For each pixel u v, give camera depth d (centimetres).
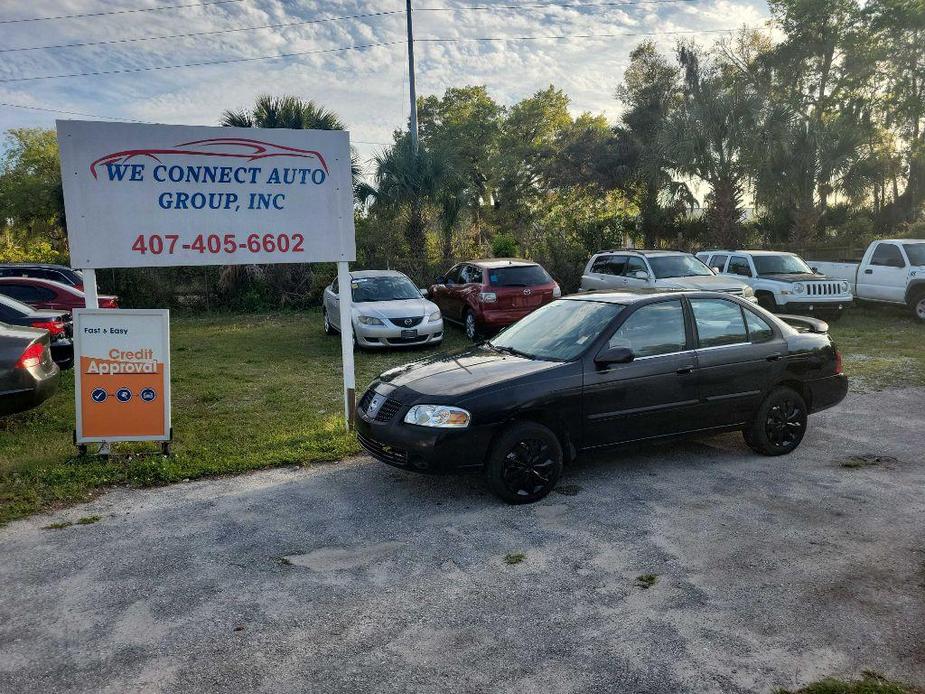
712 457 625
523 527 476
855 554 426
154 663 325
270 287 2033
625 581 397
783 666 314
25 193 4128
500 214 4894
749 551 432
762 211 2636
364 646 337
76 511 515
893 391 866
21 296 1237
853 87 3559
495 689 303
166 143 621
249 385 962
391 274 1402
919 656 321
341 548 448
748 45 3491
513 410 510
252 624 358
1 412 671
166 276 1997
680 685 303
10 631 353
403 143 2234
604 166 3309
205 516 504
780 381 621
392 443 512
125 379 621
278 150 658
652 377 559
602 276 1530
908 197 3366
